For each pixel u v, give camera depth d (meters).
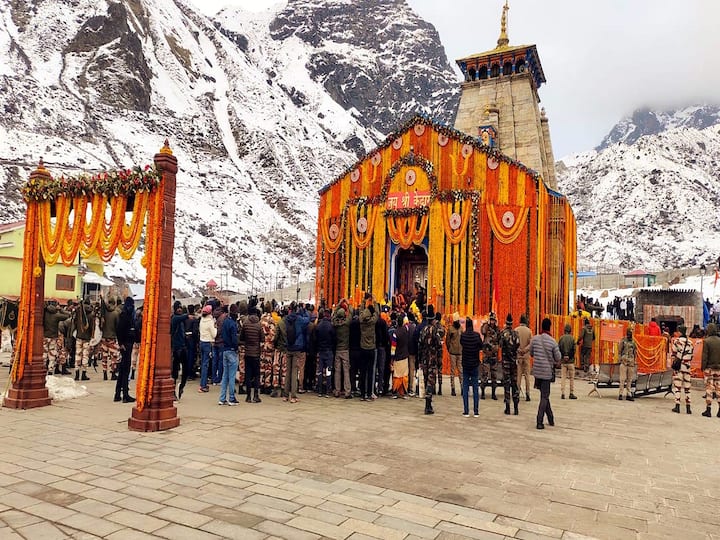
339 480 6.34
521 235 19.56
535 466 7.22
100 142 92.44
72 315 14.78
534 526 5.18
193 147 116.44
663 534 5.11
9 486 5.91
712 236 114.19
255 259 82.75
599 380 14.48
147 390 8.71
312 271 87.12
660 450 8.39
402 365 12.69
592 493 6.20
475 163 20.64
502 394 13.96
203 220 86.50
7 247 24.52
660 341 17.44
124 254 9.42
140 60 128.25
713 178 147.25
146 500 5.57
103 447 7.55
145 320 8.84
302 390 13.35
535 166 25.36
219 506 5.43
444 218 20.62
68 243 10.30
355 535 4.84
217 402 11.34
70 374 14.74
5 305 16.02
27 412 9.85
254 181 119.06
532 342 10.02
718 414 11.70
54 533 4.77
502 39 27.88
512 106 26.34
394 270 22.44
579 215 132.88
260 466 6.80
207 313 12.80
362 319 12.23
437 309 20.23
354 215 22.98
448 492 6.05
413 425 9.58
